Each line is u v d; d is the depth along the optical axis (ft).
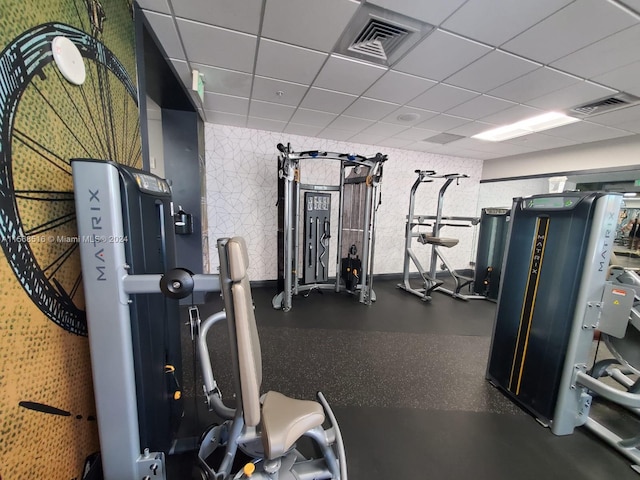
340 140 14.85
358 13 5.31
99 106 3.88
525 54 6.42
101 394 3.12
